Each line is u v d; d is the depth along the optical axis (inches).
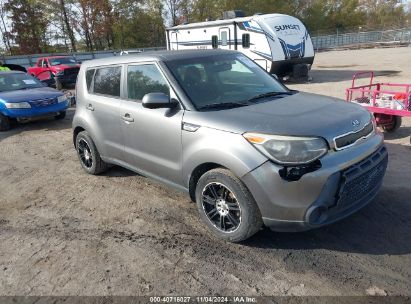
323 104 149.8
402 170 204.4
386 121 273.7
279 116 134.3
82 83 215.8
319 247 138.9
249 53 619.5
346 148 128.6
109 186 210.2
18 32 1517.0
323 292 116.2
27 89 409.1
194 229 157.6
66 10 1551.4
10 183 229.0
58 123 400.8
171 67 163.6
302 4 2194.9
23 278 132.7
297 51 616.1
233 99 157.4
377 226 149.5
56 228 167.2
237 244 144.3
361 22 2331.4
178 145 151.6
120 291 122.7
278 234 148.5
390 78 593.0
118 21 1633.9
